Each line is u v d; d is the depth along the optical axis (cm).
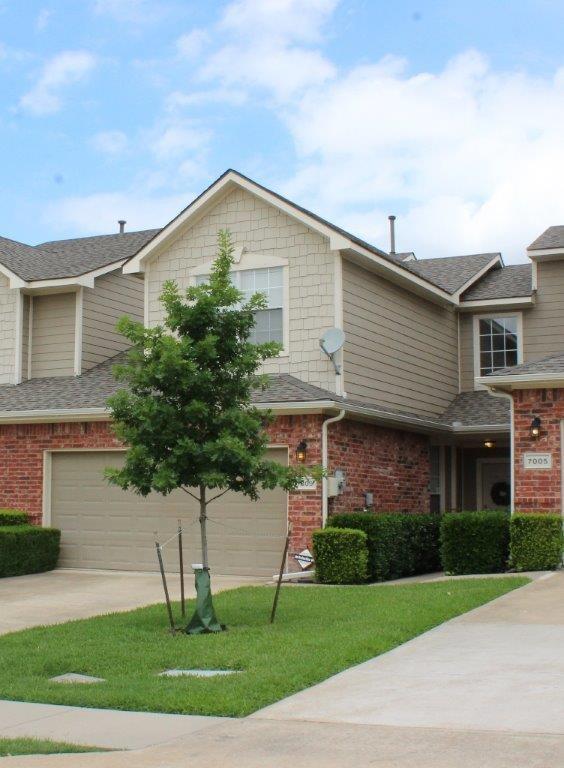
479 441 2364
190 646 1080
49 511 2019
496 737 707
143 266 2084
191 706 828
